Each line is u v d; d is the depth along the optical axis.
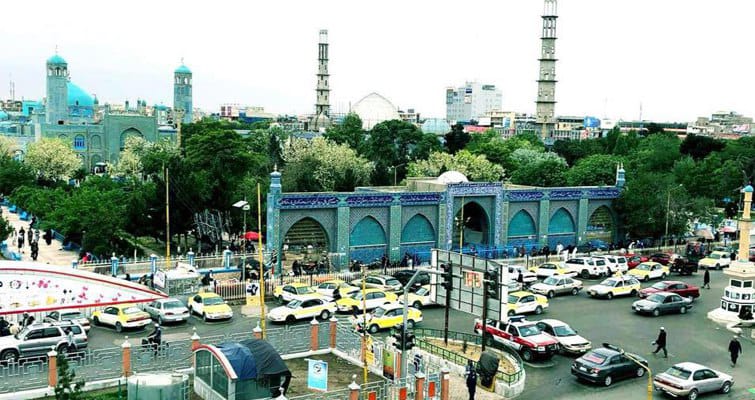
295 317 39.34
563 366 33.38
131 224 56.88
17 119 178.88
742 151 114.12
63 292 29.83
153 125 137.50
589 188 66.88
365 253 55.50
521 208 63.41
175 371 28.11
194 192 58.22
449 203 58.72
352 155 91.62
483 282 30.88
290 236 52.56
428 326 39.38
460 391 29.20
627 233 69.50
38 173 103.19
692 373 29.38
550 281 48.75
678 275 57.47
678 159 107.75
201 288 44.22
